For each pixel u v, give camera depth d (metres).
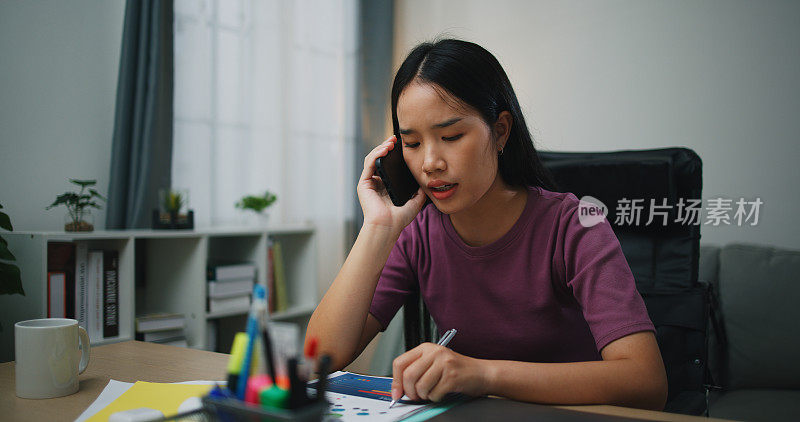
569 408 0.61
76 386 0.66
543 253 0.89
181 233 1.84
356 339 0.82
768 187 2.16
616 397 0.65
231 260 2.26
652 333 0.72
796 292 1.62
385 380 0.72
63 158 1.93
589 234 0.84
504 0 2.82
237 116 2.35
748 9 2.21
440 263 0.96
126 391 0.65
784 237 2.12
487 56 0.82
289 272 2.44
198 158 2.19
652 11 2.42
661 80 2.40
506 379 0.63
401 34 3.10
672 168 1.14
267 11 2.45
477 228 0.92
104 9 2.03
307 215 2.61
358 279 0.83
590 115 2.59
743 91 2.21
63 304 1.58
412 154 0.80
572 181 1.23
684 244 1.13
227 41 2.32
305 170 2.60
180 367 0.78
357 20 2.84
